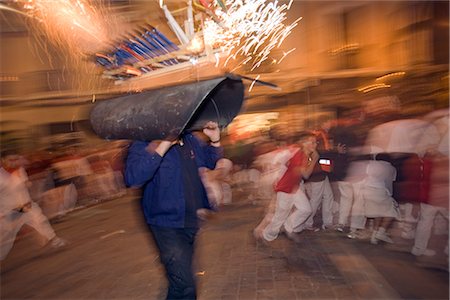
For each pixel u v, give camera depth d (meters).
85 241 6.66
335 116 12.52
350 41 12.52
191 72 3.22
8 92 10.08
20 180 5.87
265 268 4.89
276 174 6.00
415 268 4.55
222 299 4.08
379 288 4.12
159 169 3.20
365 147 5.55
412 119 5.04
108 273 5.05
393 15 10.87
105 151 11.23
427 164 4.67
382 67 11.40
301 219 5.81
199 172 3.42
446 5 8.66
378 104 5.47
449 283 4.05
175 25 3.03
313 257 5.19
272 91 13.43
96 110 3.26
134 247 6.12
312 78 13.32
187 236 3.31
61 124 10.41
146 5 6.45
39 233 6.27
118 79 3.54
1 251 5.69
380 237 5.51
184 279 3.22
